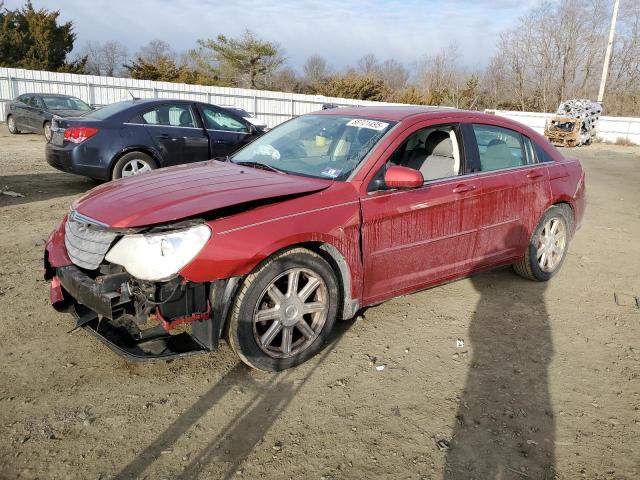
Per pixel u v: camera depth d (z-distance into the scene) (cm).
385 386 341
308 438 289
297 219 336
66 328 393
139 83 2452
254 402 317
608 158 2277
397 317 441
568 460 282
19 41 3397
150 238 302
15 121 1788
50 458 265
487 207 450
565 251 553
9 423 288
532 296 504
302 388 334
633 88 4747
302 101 2892
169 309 310
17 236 612
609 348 408
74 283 328
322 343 368
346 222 357
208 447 278
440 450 284
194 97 2567
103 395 316
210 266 303
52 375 334
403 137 407
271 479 258
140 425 292
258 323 342
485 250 464
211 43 4634
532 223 500
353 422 304
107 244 318
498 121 488
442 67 5044
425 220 405
